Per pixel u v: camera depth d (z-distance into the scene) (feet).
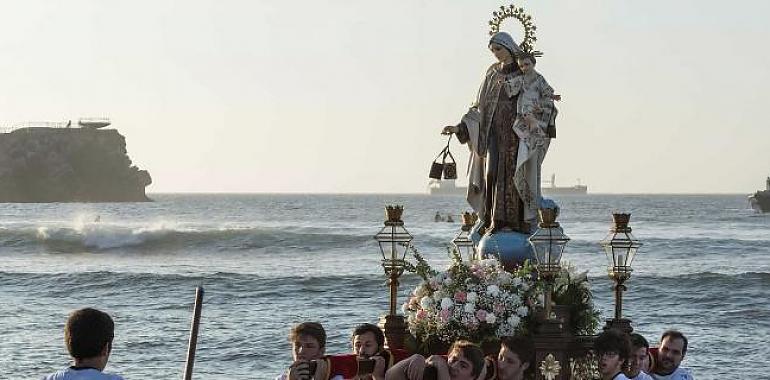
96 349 25.40
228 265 222.48
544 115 40.86
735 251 267.39
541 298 38.88
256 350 106.93
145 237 269.44
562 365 37.86
